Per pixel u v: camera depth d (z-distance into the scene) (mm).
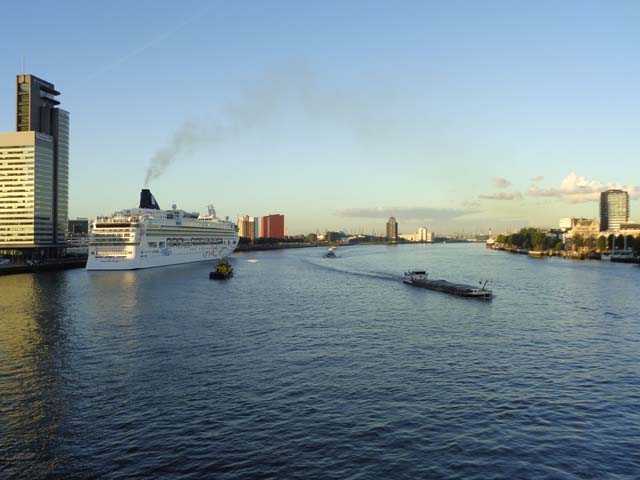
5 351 71375
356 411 49188
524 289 150375
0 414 48969
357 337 81125
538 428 45531
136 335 81562
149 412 49094
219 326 89438
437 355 69875
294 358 67875
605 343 77438
